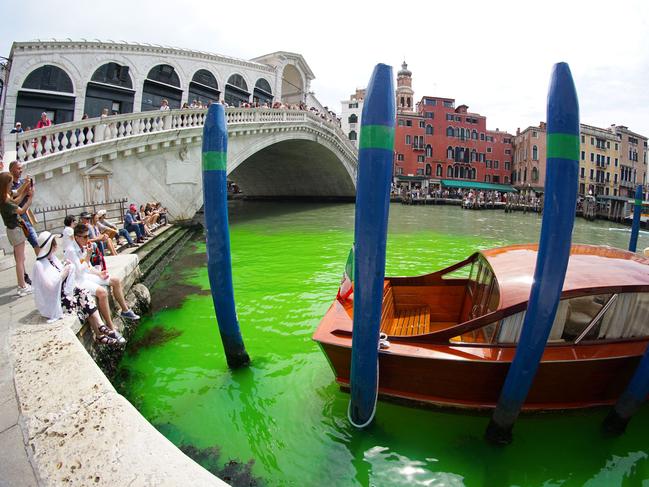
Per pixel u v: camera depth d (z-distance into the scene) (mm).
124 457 2234
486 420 3992
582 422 3971
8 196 5070
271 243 15227
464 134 53969
